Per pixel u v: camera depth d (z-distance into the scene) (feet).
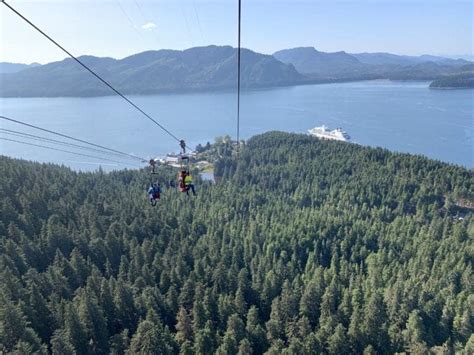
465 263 282.97
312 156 575.38
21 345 157.89
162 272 254.27
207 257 280.10
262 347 203.51
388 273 265.13
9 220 294.87
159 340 184.65
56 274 231.50
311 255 298.35
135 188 441.68
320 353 188.03
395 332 205.05
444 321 215.31
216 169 594.24
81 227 313.53
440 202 442.91
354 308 212.43
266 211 392.47
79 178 433.48
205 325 200.34
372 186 459.32
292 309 220.23
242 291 246.47
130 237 311.88
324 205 420.36
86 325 197.88
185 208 382.22
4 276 209.36
